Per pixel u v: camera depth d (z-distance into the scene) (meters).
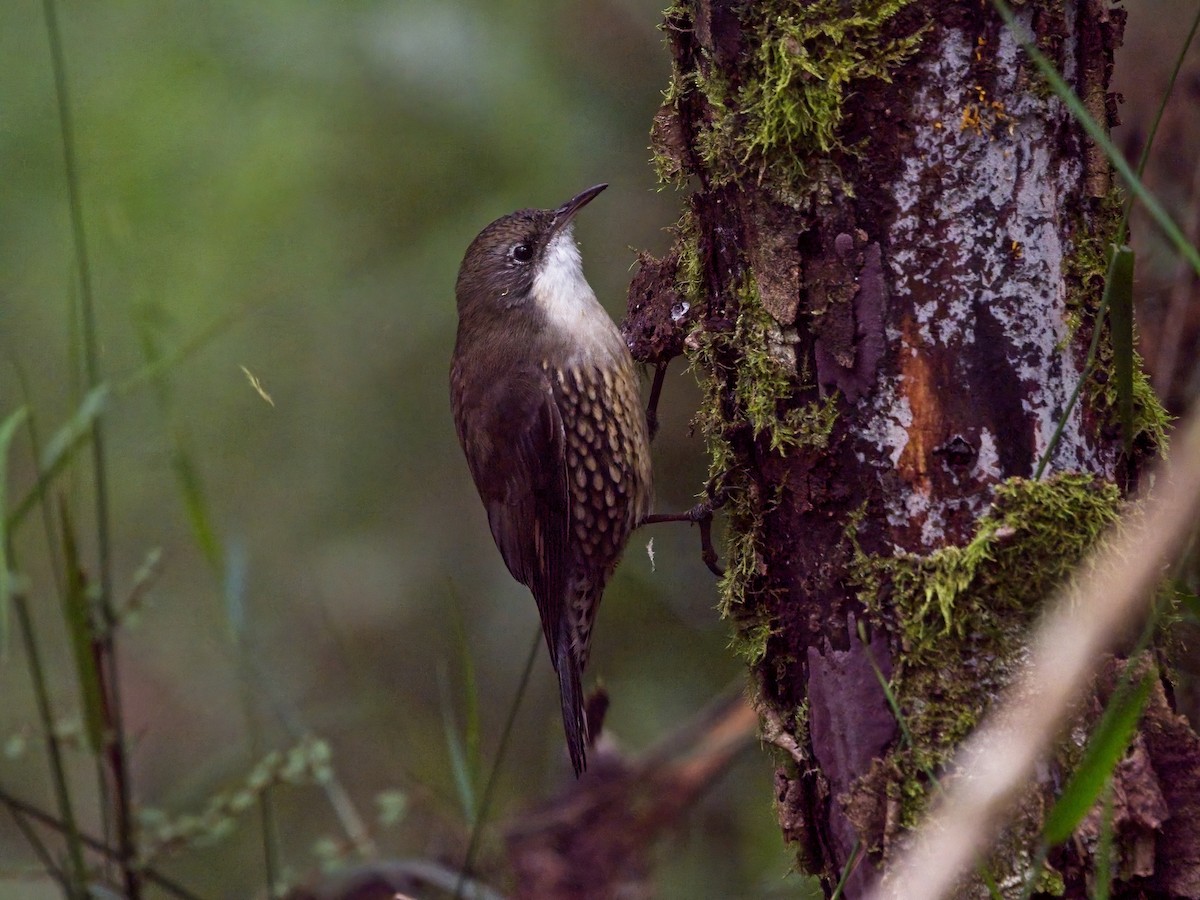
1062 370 4.84
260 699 12.23
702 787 9.45
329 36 11.43
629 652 11.59
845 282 4.95
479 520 12.62
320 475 12.77
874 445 4.95
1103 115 4.91
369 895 8.19
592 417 8.88
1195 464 3.57
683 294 6.37
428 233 11.41
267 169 11.71
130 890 6.98
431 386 12.39
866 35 4.83
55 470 6.24
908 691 4.87
